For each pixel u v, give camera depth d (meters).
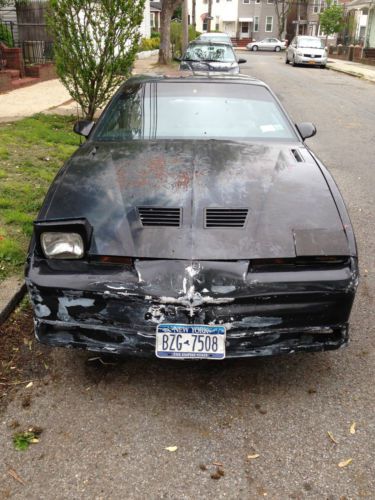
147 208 2.67
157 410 2.55
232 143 3.57
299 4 63.19
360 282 3.91
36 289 2.46
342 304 2.47
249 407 2.59
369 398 2.67
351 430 2.44
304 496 2.08
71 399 2.61
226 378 2.80
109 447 2.31
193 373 2.84
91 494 2.07
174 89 4.17
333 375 2.85
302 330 2.48
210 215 2.62
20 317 3.27
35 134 7.86
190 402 2.61
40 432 2.38
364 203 5.75
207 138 3.69
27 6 15.40
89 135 3.94
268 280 2.39
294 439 2.38
